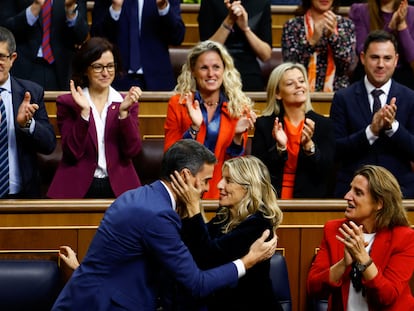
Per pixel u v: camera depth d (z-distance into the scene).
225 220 9.20
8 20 13.85
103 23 14.11
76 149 11.35
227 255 8.66
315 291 9.62
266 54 14.28
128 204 8.46
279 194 11.52
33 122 11.20
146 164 12.74
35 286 9.97
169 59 14.34
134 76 14.16
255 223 8.79
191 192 8.55
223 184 9.01
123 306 8.38
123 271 8.45
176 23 14.11
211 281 8.41
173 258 8.34
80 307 8.45
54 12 14.01
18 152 11.44
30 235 10.49
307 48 13.99
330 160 11.58
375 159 11.98
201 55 11.73
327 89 14.02
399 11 14.06
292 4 17.25
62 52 14.05
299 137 11.52
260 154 11.57
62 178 11.42
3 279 9.95
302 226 10.75
